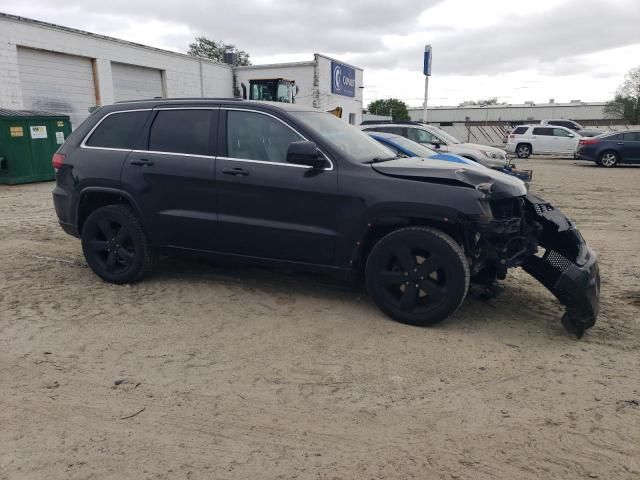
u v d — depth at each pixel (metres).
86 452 2.79
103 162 5.27
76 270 5.93
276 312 4.71
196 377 3.58
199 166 4.89
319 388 3.45
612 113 59.69
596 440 2.92
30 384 3.48
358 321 4.52
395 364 3.78
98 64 20.33
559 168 20.78
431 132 13.55
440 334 4.28
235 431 2.99
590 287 4.18
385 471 2.67
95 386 3.46
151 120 5.23
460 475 2.64
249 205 4.75
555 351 4.04
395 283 4.40
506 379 3.59
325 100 31.11
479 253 4.40
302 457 2.77
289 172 4.60
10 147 13.27
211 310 4.75
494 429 3.02
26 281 5.50
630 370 3.74
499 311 4.84
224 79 29.44
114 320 4.51
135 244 5.22
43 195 11.77
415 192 4.21
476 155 11.88
